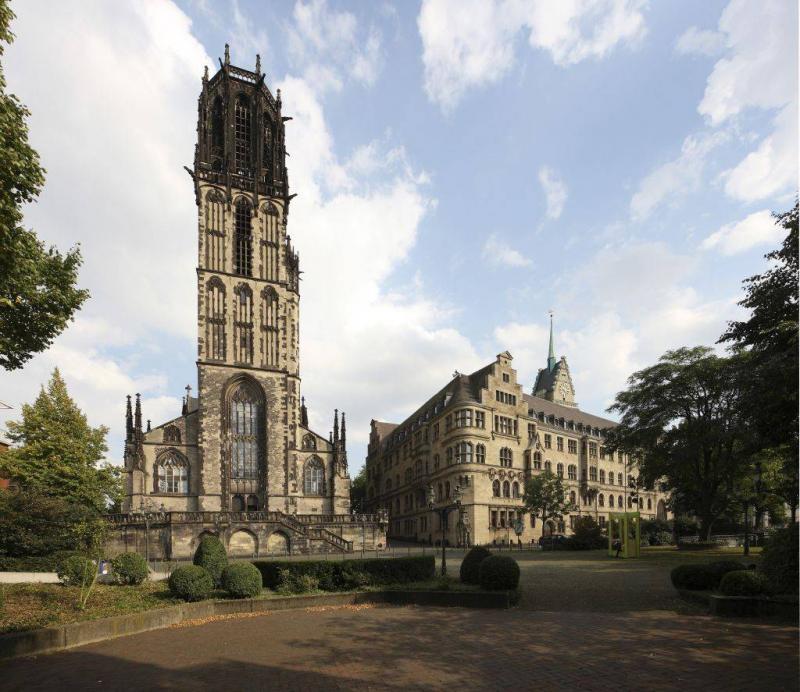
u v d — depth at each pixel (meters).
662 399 50.97
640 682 11.39
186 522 52.50
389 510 104.56
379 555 53.66
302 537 55.66
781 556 18.70
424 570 25.77
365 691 11.26
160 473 64.94
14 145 16.28
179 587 21.03
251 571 22.23
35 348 20.97
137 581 26.16
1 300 17.39
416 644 15.19
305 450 74.75
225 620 19.52
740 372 28.30
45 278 20.23
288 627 17.97
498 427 77.81
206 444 66.31
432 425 84.50
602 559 42.78
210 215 73.25
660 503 108.19
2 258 17.19
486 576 22.42
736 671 11.95
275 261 75.44
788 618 17.50
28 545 31.75
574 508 81.38
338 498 73.06
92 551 32.66
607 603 21.69
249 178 76.62
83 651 15.00
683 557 42.81
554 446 88.12
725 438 44.94
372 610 21.06
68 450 50.91
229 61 80.12
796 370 23.16
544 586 26.14
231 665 13.40
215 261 72.00
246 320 72.06
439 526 78.25
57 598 20.42
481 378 79.50
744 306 28.53
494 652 14.12
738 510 67.50
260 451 69.38
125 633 17.06
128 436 64.62
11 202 16.56
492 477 74.94
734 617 18.02
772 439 26.84
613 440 56.22
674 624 17.11
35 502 33.31
